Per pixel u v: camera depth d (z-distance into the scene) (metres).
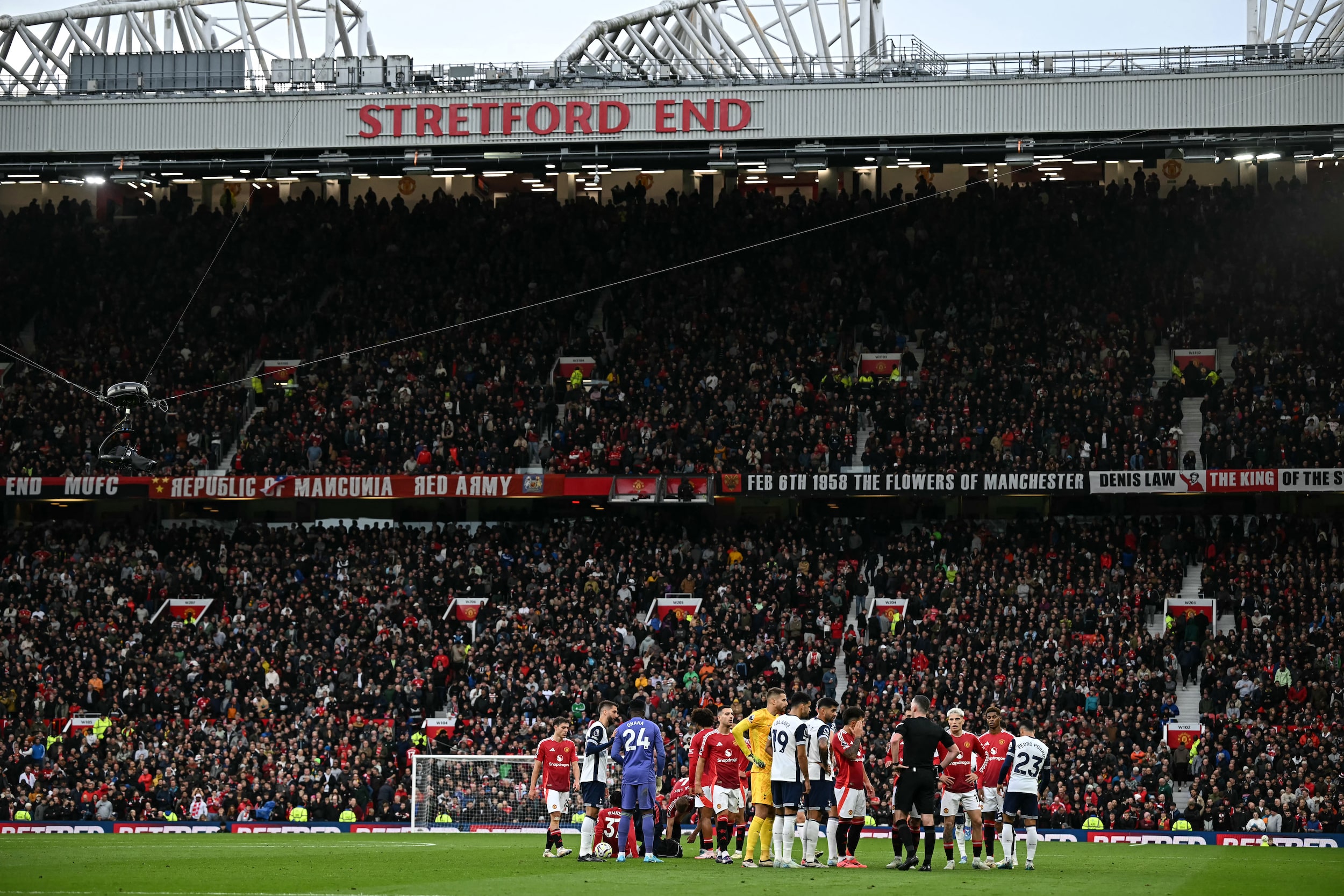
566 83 53.88
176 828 41.44
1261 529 50.53
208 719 46.81
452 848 29.42
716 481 53.69
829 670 47.56
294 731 45.38
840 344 59.72
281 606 52.03
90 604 52.47
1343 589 47.06
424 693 46.91
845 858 22.36
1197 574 50.09
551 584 52.28
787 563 51.16
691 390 57.25
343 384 59.66
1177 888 19.06
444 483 54.72
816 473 53.19
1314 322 55.75
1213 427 52.28
